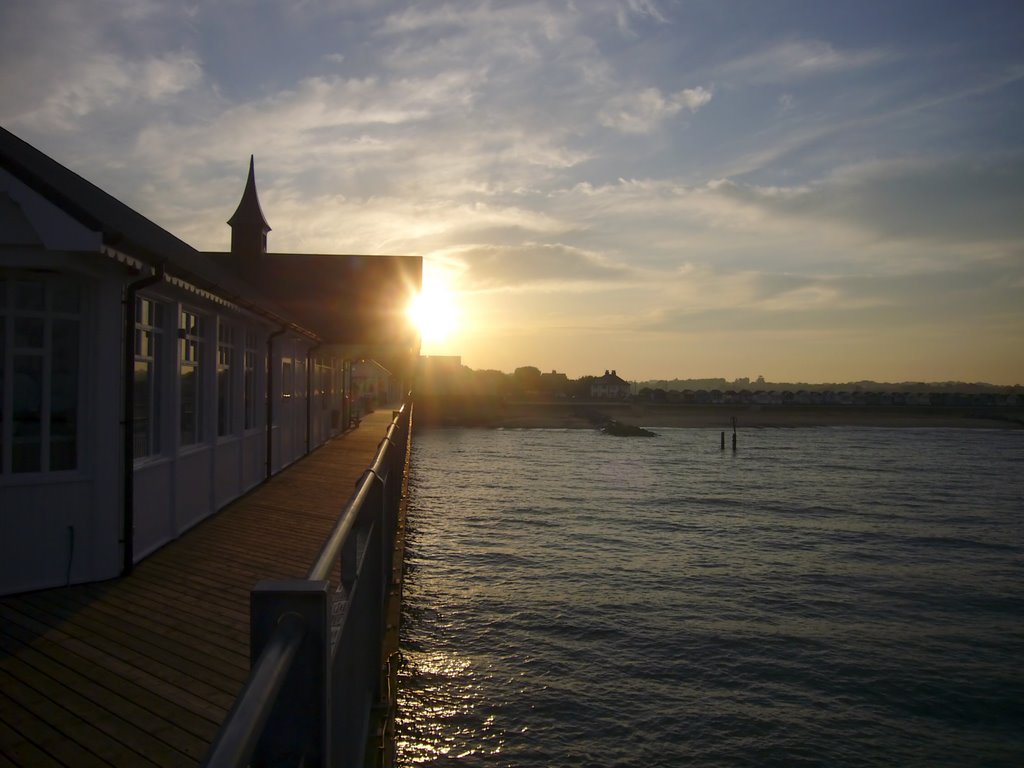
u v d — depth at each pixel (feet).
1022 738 35.40
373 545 17.07
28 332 19.90
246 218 87.45
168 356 25.67
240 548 25.49
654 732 34.73
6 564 19.61
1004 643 47.78
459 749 32.45
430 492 108.99
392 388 206.08
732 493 115.03
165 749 12.28
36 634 17.04
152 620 18.17
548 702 37.24
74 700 13.89
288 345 48.73
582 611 51.47
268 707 4.49
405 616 49.06
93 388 20.88
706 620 50.67
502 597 54.19
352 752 11.23
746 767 32.27
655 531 81.76
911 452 199.93
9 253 18.57
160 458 25.09
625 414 342.64
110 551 21.30
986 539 80.69
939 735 35.58
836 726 35.99
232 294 28.84
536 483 122.42
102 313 20.86
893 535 82.38
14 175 17.62
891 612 53.93
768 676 41.57
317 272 100.78
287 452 48.91
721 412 357.61
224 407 33.76
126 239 19.03
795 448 212.02
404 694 37.29
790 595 57.57
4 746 12.23
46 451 20.26
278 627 5.81
